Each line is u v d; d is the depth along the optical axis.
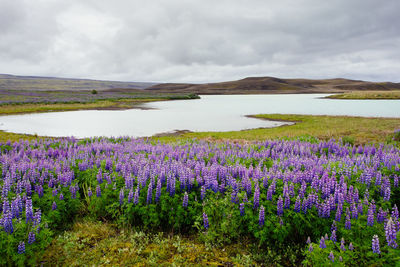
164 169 8.62
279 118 57.91
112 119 53.69
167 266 5.86
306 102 121.38
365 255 5.25
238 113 70.19
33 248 5.75
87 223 7.64
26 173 8.94
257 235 6.36
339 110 74.81
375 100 125.75
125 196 7.86
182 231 7.50
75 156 11.85
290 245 6.62
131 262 5.95
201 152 13.06
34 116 57.97
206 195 7.94
